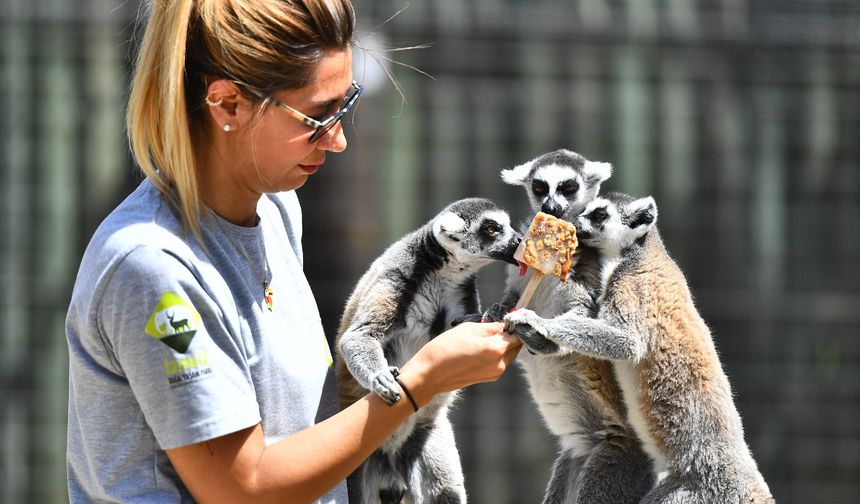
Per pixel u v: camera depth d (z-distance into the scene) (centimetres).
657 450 609
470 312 614
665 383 600
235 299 416
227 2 397
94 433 397
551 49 1355
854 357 1353
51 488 1274
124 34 1311
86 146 1313
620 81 1362
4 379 1281
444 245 596
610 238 634
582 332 573
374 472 566
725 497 590
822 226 1374
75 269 1305
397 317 583
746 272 1367
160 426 385
